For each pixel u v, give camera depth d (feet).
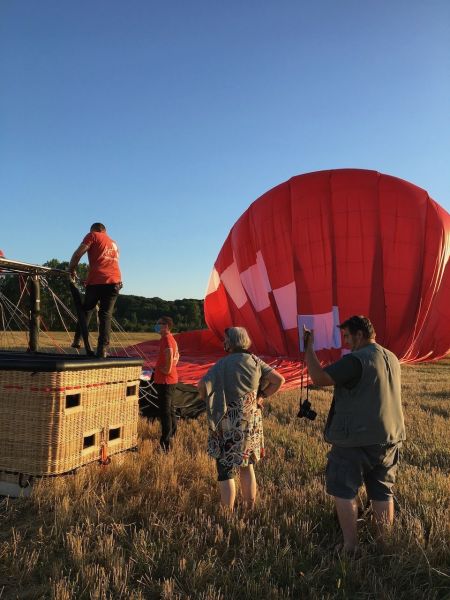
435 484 16.83
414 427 27.20
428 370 67.92
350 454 12.51
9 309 26.07
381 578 11.05
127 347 64.64
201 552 12.24
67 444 15.90
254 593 10.40
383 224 50.65
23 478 15.48
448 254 52.37
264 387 15.10
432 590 10.71
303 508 14.83
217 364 14.90
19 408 15.69
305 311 51.03
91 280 20.90
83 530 13.29
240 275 59.26
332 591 10.78
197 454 19.90
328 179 53.57
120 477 17.15
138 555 11.79
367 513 14.33
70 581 10.74
